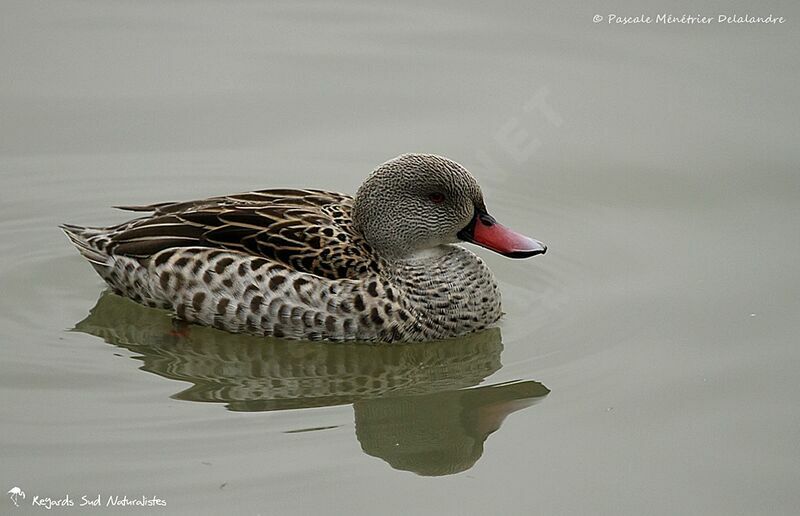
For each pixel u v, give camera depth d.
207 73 19.80
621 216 17.25
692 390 13.56
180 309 14.56
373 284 14.23
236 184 17.70
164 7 21.45
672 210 17.27
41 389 13.50
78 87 19.36
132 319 14.97
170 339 14.64
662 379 13.79
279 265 14.16
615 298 15.48
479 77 19.70
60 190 17.61
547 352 14.41
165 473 12.11
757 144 18.17
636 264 16.20
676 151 18.27
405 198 14.48
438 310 14.57
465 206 14.56
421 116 19.02
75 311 15.20
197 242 14.45
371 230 14.58
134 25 20.81
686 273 15.91
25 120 18.72
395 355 14.50
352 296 14.12
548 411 13.34
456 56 20.19
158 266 14.51
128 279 14.83
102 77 19.58
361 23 21.14
